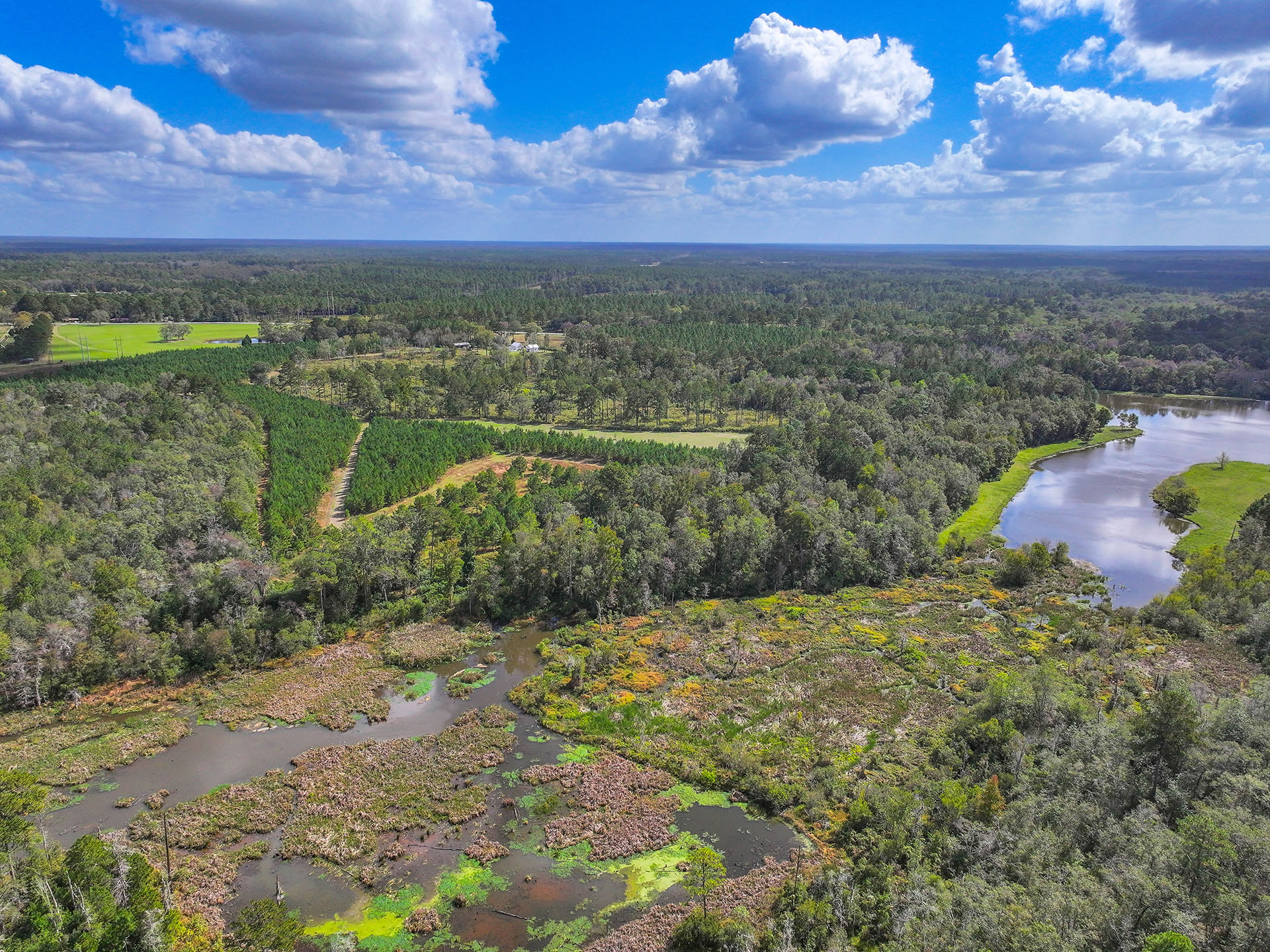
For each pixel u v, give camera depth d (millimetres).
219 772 75562
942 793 66000
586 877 63375
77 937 48812
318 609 103312
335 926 58125
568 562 113000
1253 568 120438
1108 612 113375
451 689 91562
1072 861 54156
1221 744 61969
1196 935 42656
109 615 89938
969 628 108812
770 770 75938
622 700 89312
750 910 59125
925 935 49375
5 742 78438
